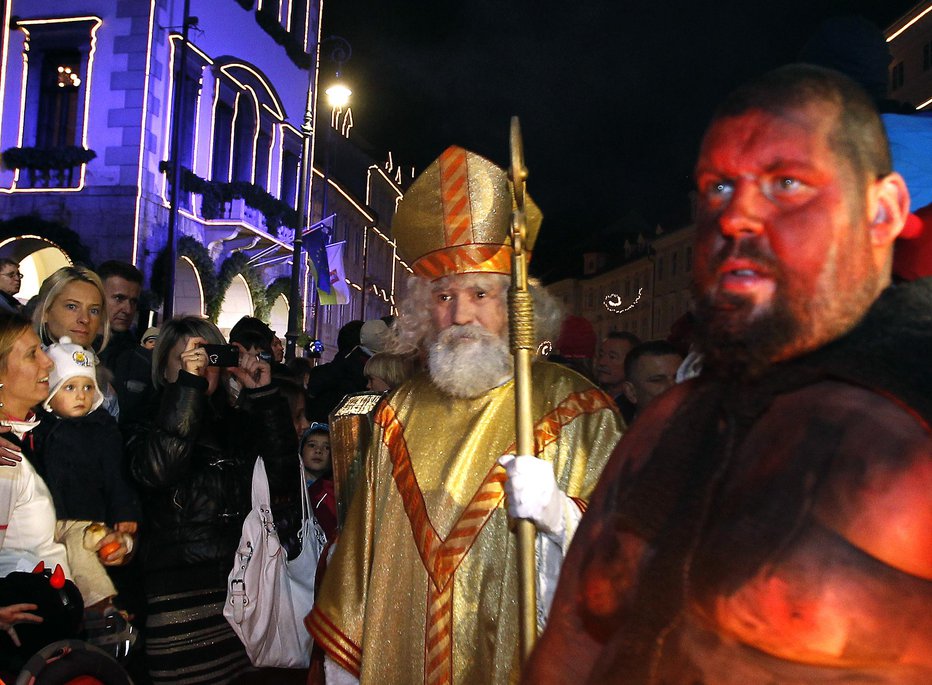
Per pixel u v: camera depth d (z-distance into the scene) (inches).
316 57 607.8
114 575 137.5
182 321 141.0
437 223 94.0
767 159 28.4
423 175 96.4
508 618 83.4
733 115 29.8
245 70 826.2
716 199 29.9
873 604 24.3
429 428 93.1
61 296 143.8
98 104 676.1
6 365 115.4
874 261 28.7
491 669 83.1
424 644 85.2
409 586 87.6
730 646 26.4
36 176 671.8
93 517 124.9
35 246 679.1
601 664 30.2
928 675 24.4
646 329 1856.5
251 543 133.3
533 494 64.5
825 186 28.1
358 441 110.5
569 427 88.1
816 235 27.7
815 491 25.7
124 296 187.5
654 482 31.3
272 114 887.7
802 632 24.9
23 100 689.0
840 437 25.9
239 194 773.3
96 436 127.5
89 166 669.9
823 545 25.0
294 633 137.6
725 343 28.9
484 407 91.7
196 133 744.3
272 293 871.1
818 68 30.0
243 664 140.0
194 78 737.0
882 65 79.2
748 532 26.4
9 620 99.6
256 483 137.3
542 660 34.3
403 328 98.7
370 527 93.4
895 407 25.6
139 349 181.8
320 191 1116.5
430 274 94.9
